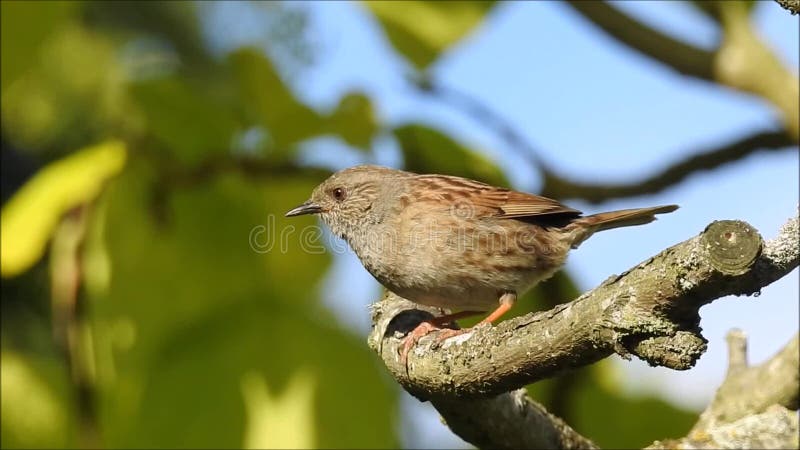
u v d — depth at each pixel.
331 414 9.60
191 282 10.11
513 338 6.88
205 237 10.31
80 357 9.39
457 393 7.56
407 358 8.01
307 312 10.10
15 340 11.40
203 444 9.51
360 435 9.59
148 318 9.91
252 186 10.55
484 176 10.87
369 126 10.54
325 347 9.81
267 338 9.84
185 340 9.88
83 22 12.35
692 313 5.91
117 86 12.26
